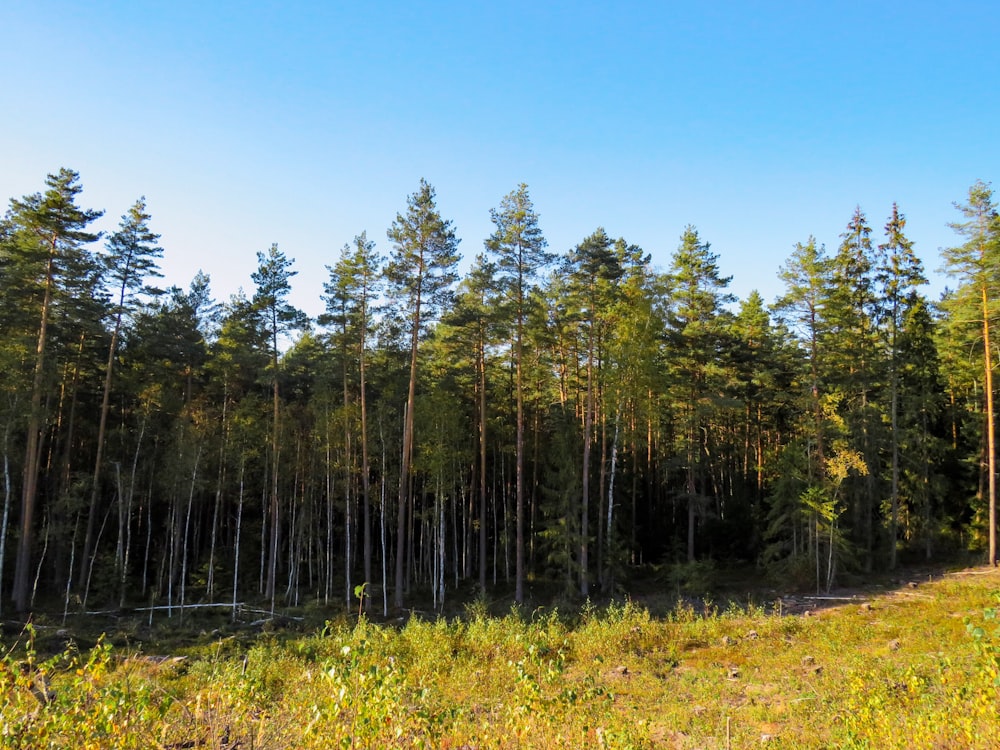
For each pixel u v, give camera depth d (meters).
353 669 6.18
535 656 8.52
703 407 32.19
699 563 30.31
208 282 44.75
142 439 35.00
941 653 15.52
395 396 35.28
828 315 30.70
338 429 33.19
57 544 31.59
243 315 31.94
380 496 38.56
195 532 37.31
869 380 32.94
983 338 30.58
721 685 14.92
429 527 38.75
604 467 33.69
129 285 31.94
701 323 34.12
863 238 34.53
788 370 36.03
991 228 28.88
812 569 29.56
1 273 27.61
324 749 6.12
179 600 31.75
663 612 26.14
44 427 30.08
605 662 17.78
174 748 6.79
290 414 35.59
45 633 23.44
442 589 30.75
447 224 30.31
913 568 32.19
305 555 38.75
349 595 31.95
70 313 29.38
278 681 14.69
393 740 6.28
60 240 28.56
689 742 10.62
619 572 31.38
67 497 30.09
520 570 29.19
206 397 37.12
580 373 35.91
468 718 9.88
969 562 31.22
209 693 7.76
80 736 5.62
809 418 31.64
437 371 37.84
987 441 33.34
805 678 14.95
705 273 34.34
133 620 27.44
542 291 32.91
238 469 34.38
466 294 34.47
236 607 30.06
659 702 13.83
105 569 30.73
